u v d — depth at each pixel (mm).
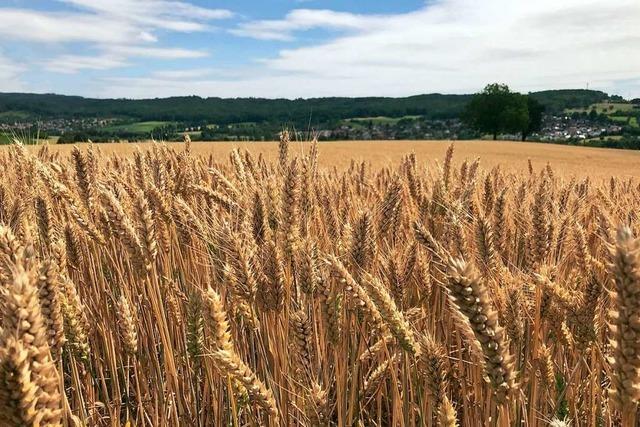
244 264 3590
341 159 31547
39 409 1669
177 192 6535
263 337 4270
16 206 4664
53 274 2588
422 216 6305
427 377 3250
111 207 3889
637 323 2008
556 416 3564
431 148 78000
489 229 4191
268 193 4691
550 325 3943
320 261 4227
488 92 153125
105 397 4355
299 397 3561
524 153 78375
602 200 7641
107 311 4652
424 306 4715
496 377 2434
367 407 4906
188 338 4004
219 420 4086
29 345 1686
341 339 3828
